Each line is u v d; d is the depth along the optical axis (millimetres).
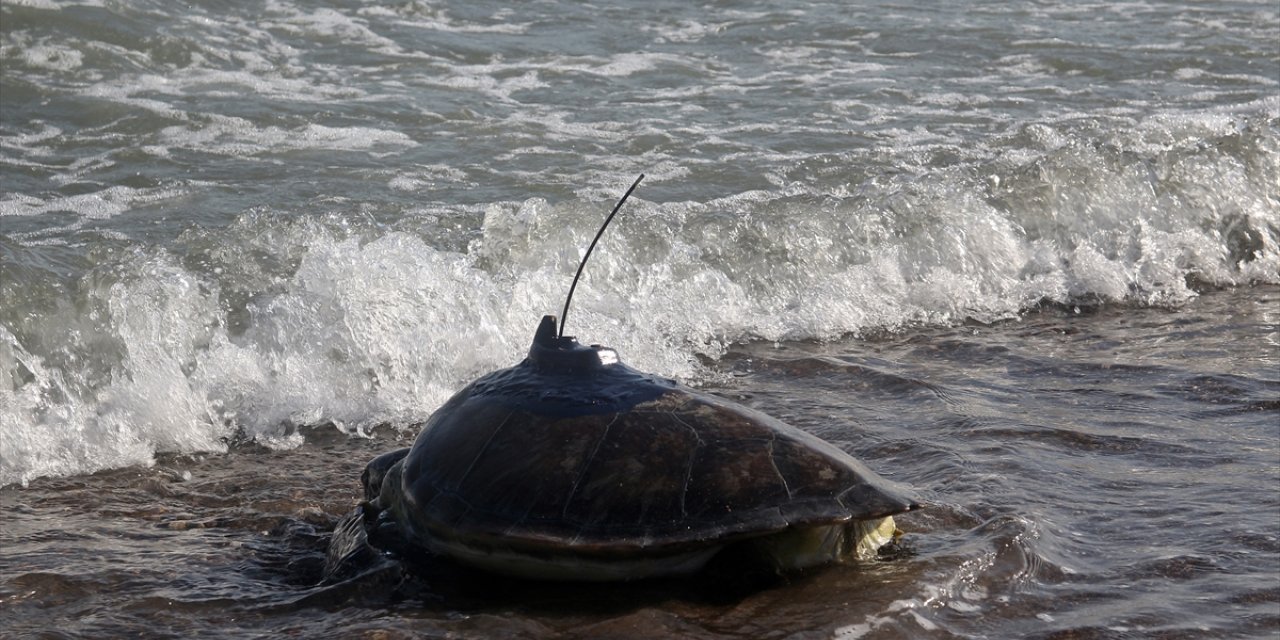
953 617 3881
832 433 5645
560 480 3801
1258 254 8867
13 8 12359
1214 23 15625
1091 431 5680
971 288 8070
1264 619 3926
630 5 15547
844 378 6602
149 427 5770
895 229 8430
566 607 3848
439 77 12438
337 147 10219
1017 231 8797
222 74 12023
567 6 15328
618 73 12836
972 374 6664
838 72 13094
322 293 6625
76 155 9766
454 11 14703
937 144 10625
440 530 3885
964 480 5020
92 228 8125
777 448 3906
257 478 5359
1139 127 10797
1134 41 14617
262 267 7176
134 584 4188
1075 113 11703
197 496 5160
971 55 13883
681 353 6938
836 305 7715
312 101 11414
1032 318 7809
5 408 5688
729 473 3803
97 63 11875
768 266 8047
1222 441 5582
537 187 9320
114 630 3832
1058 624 3865
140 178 9289
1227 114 11602
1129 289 8266
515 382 4199
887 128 11133
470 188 9266
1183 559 4340
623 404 4004
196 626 3863
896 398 6250
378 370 6363
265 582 4238
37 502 5062
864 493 3828
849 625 3750
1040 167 9211
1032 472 5152
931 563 4172
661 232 8008
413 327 6566
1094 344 7219
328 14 14094
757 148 10445
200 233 7422
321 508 5004
